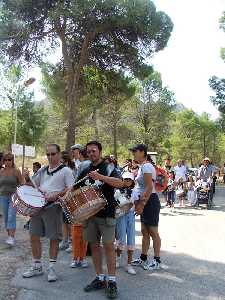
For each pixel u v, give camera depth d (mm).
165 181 4824
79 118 23344
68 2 14750
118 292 4094
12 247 5770
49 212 4367
